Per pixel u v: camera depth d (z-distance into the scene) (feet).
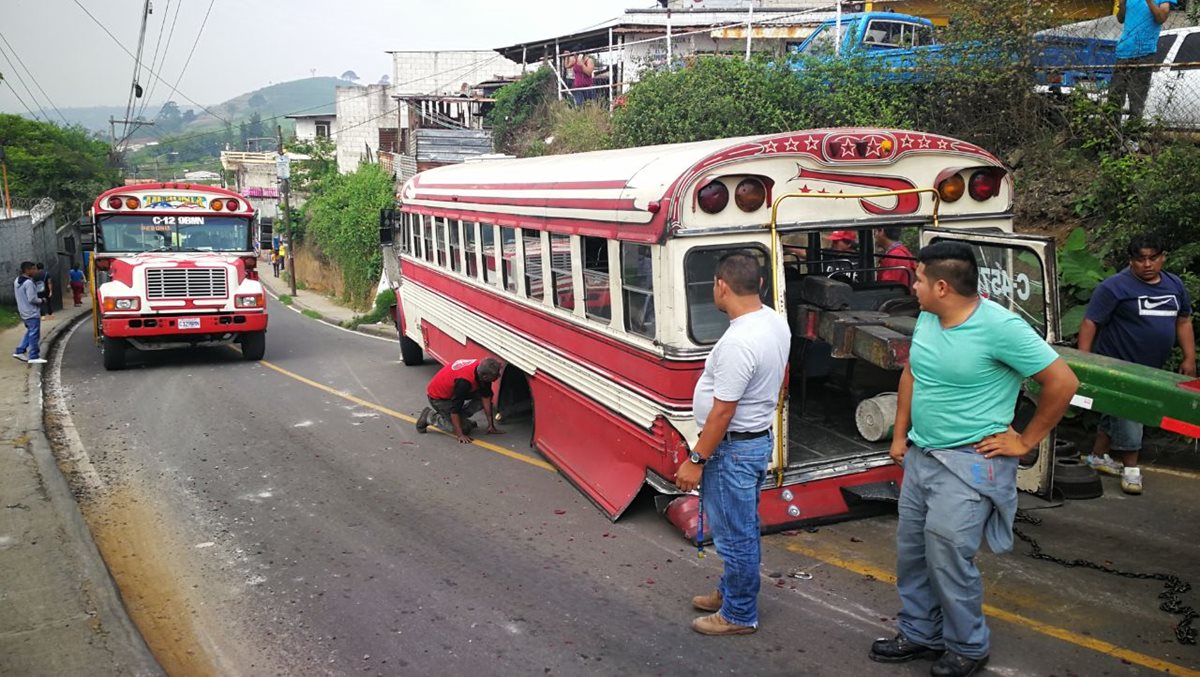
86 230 48.47
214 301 46.19
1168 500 19.90
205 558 20.04
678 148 20.63
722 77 44.32
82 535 20.54
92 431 32.48
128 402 37.65
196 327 45.93
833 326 20.08
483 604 16.94
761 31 58.75
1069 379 11.62
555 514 21.79
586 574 18.04
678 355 18.07
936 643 13.53
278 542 20.88
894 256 23.17
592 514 21.57
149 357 51.06
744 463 14.06
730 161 17.88
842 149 18.60
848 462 19.65
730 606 14.90
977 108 35.01
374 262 86.22
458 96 103.30
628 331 20.26
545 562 18.81
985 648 12.89
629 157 21.67
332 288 108.68
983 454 12.20
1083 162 31.89
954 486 12.32
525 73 83.56
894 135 18.99
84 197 141.90
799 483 19.38
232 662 15.21
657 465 19.45
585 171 22.65
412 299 42.42
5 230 78.54
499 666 14.55
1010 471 12.33
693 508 19.24
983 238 17.85
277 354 52.26
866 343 18.94
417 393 38.45
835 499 19.58
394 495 24.09
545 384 25.85
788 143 18.22
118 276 45.34
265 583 18.51
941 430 12.44
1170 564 16.74
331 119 176.55
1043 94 33.99
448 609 16.81
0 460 26.89
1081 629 14.46
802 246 26.11
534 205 25.13
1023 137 33.71
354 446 29.53
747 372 13.47
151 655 14.93
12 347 54.13
